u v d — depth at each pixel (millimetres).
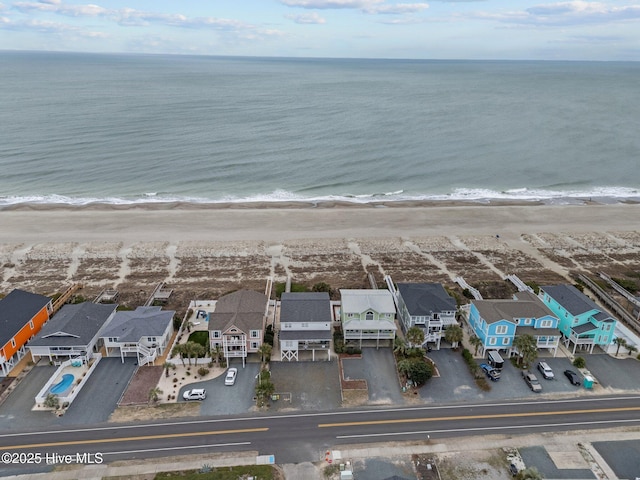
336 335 58781
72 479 38688
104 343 55062
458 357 55875
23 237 87688
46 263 78688
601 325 55219
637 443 43250
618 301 69062
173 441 42781
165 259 81062
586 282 73375
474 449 42438
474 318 58688
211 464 40312
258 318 54594
